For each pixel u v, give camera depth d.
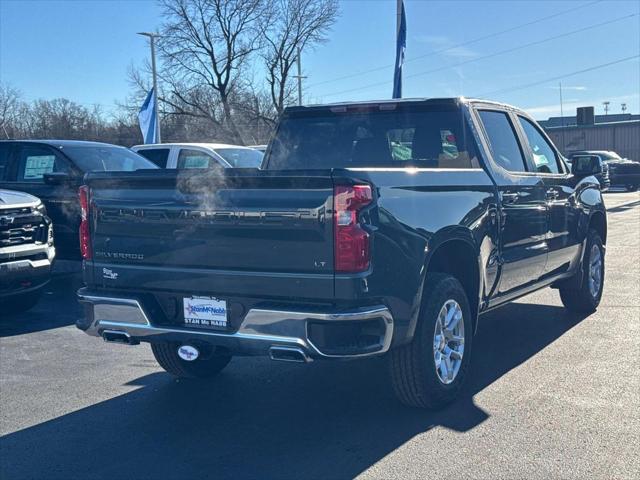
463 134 5.73
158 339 4.71
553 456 4.24
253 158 13.99
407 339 4.59
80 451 4.53
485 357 6.32
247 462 4.30
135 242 4.79
